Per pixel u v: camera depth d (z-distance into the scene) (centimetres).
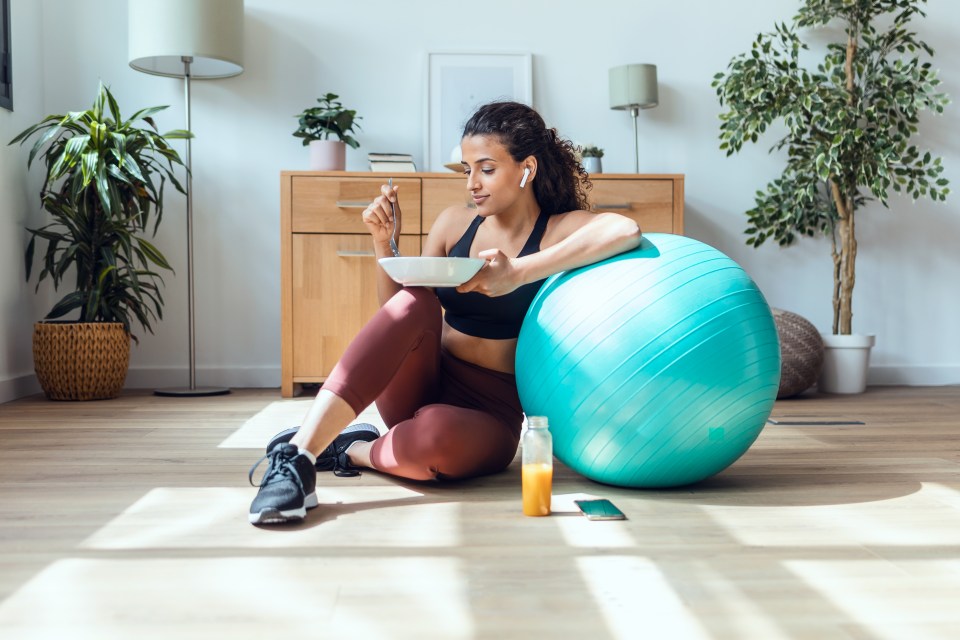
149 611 108
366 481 185
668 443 162
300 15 394
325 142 362
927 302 415
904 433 262
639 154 405
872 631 102
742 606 110
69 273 392
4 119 344
